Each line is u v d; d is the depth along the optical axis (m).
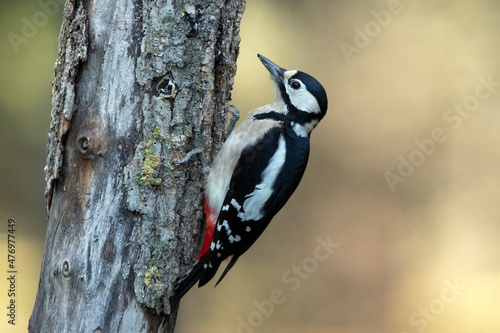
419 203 14.49
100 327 5.11
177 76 5.34
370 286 13.91
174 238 5.42
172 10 5.24
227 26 5.73
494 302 13.57
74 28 5.11
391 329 13.51
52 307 5.18
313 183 14.69
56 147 5.23
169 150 5.34
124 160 5.17
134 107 5.19
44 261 5.28
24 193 12.45
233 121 7.58
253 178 6.38
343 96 14.84
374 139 14.80
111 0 5.11
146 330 5.29
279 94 7.06
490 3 14.28
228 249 6.23
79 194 5.17
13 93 11.98
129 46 5.14
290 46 14.62
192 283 5.53
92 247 5.12
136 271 5.19
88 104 5.13
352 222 14.42
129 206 5.16
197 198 5.70
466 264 14.04
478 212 14.34
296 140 6.84
